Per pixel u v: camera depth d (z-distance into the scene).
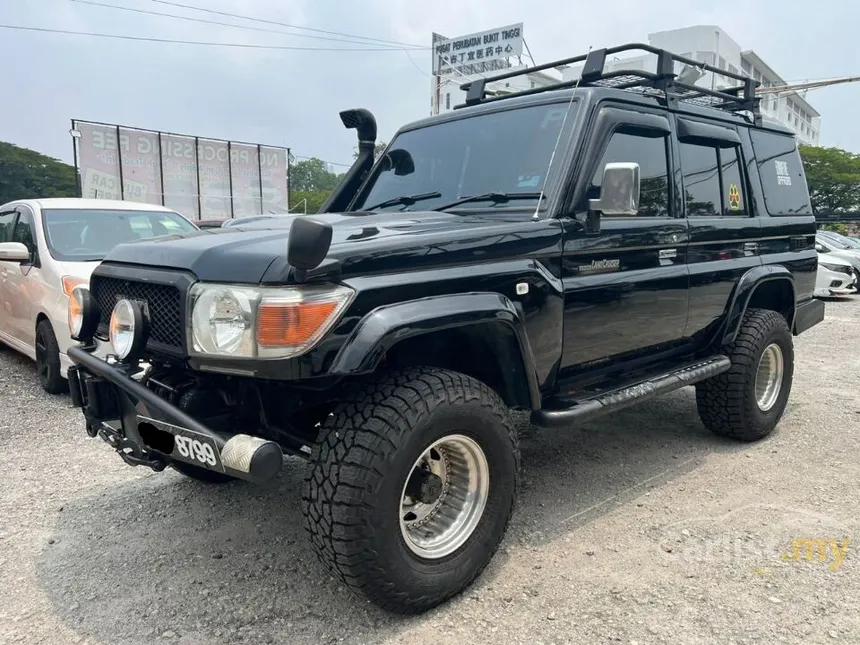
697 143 4.04
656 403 5.52
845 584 2.70
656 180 3.68
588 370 3.43
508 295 2.77
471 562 2.60
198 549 3.06
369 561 2.28
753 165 4.55
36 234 5.89
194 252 2.51
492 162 3.46
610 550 3.00
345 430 2.32
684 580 2.73
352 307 2.26
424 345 2.86
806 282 5.00
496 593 2.65
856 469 4.00
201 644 2.36
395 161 4.02
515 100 3.62
